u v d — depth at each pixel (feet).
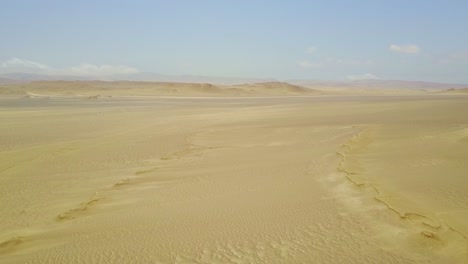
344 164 41.52
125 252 22.39
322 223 25.00
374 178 34.63
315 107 167.73
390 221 24.00
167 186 39.58
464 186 30.27
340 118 105.40
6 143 79.05
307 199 30.55
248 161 50.06
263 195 32.78
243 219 26.73
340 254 20.52
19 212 34.17
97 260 21.56
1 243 25.99
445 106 147.64
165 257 21.47
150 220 28.07
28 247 25.20
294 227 24.63
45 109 189.47
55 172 50.88
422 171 36.45
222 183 38.75
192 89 508.12
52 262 21.76
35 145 75.87
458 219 23.35
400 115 107.96
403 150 48.55
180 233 24.82
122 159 59.00
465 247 19.61
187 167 49.06
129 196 36.73
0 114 155.02
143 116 143.33
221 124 104.58
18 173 50.85
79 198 37.73
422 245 20.63
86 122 122.11
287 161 47.80
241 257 20.95
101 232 26.32
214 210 29.35
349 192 31.24
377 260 19.61
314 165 43.98
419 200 27.43
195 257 21.29
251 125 97.45
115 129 102.22
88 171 51.03
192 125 105.60
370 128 76.07
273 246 22.07
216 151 61.41
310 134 74.18
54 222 30.42
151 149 67.56
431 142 53.21
